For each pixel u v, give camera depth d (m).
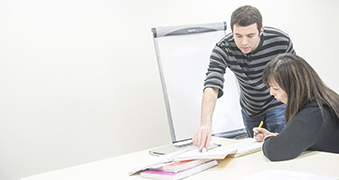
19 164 2.39
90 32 2.56
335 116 1.08
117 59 2.62
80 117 2.53
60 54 2.49
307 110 1.06
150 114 2.69
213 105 1.74
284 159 1.02
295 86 1.09
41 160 2.44
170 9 2.76
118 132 2.61
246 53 1.79
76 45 2.53
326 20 3.19
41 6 2.46
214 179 0.92
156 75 2.72
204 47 2.30
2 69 2.37
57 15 2.50
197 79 2.25
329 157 0.99
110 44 2.61
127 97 2.64
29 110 2.42
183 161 1.07
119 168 1.27
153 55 2.72
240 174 0.94
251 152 1.20
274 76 1.14
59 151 2.48
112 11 2.62
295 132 1.02
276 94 1.19
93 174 1.23
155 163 1.10
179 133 2.14
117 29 2.63
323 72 3.17
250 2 2.97
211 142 1.61
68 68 2.51
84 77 2.54
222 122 2.24
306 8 3.13
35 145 2.43
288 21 3.07
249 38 1.71
